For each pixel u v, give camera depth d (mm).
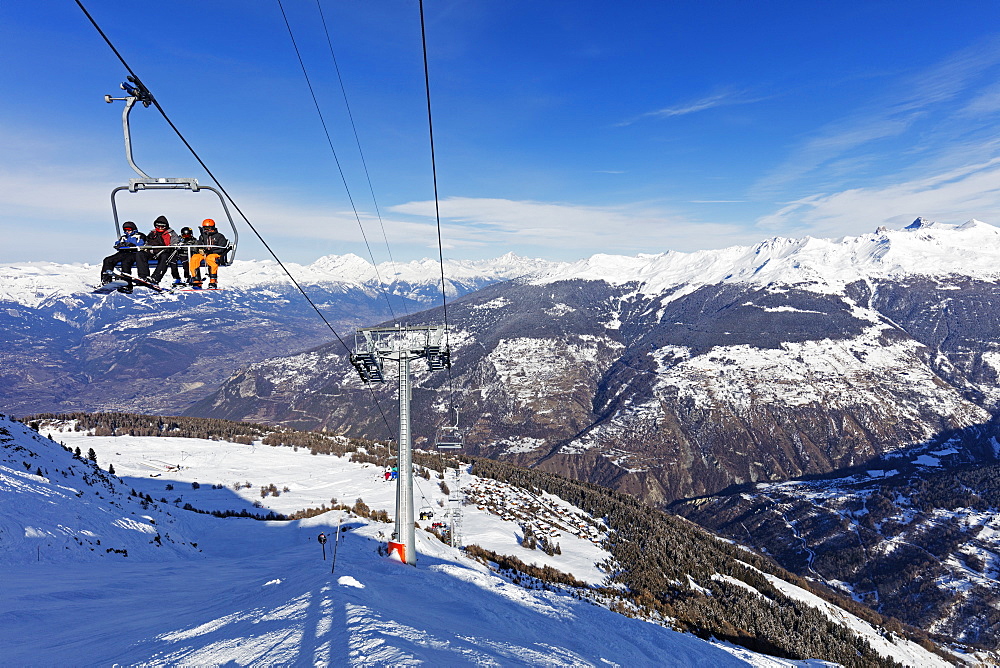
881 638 89562
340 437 138250
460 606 19750
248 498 73562
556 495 106938
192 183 11461
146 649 10289
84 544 30141
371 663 7941
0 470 35438
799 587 108125
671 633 30734
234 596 16922
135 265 11867
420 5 14891
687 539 100750
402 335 30422
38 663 9898
